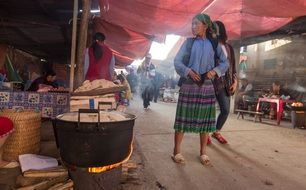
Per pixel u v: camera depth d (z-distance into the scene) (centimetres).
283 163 370
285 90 1058
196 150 419
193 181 290
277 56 1150
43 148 348
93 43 472
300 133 632
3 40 991
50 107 386
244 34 869
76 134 211
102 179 220
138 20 680
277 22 748
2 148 284
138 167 325
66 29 793
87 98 335
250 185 286
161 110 1058
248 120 867
